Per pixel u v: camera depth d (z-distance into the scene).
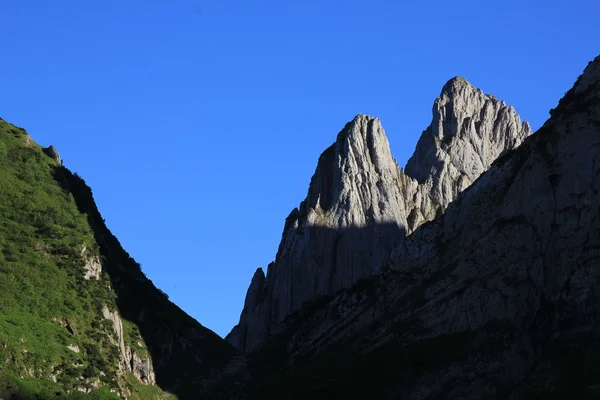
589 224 182.38
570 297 180.25
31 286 180.38
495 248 192.12
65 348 170.62
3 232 191.88
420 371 184.00
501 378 178.00
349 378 190.62
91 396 165.25
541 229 187.25
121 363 182.62
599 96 191.25
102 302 188.50
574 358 174.88
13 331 166.38
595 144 186.12
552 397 171.25
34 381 160.25
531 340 181.38
